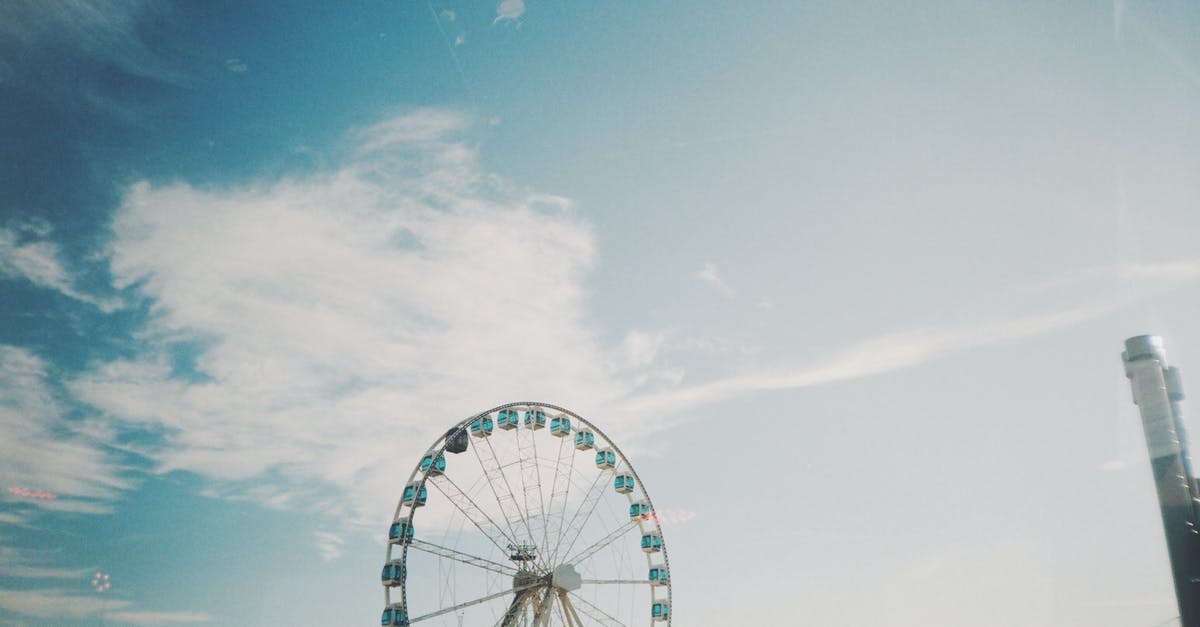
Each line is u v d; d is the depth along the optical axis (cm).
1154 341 3266
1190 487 3072
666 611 6712
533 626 6384
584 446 7175
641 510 7031
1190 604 2956
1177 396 3194
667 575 6825
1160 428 3161
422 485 6419
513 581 6462
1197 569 2959
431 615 6100
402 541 6194
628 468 7181
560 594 6575
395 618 5975
